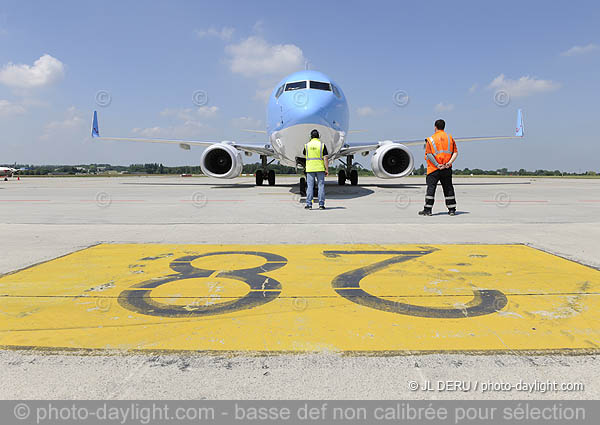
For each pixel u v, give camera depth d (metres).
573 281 3.18
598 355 1.89
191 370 1.76
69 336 2.14
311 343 2.04
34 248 4.65
